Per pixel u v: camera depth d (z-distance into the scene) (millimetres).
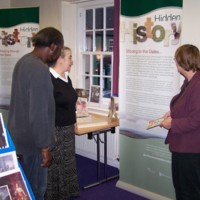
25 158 2045
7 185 1394
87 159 4242
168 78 2742
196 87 2061
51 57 2057
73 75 4418
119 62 3180
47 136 1931
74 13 4316
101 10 4156
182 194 2219
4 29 4621
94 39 4289
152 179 3033
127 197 3115
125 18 3014
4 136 1458
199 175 2148
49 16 4531
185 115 2117
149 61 2867
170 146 2223
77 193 3055
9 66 4684
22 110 1962
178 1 2596
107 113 3926
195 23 2588
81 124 3223
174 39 2662
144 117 2982
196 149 2098
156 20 2766
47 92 1929
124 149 3238
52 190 2768
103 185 3410
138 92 2998
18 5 5207
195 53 2113
